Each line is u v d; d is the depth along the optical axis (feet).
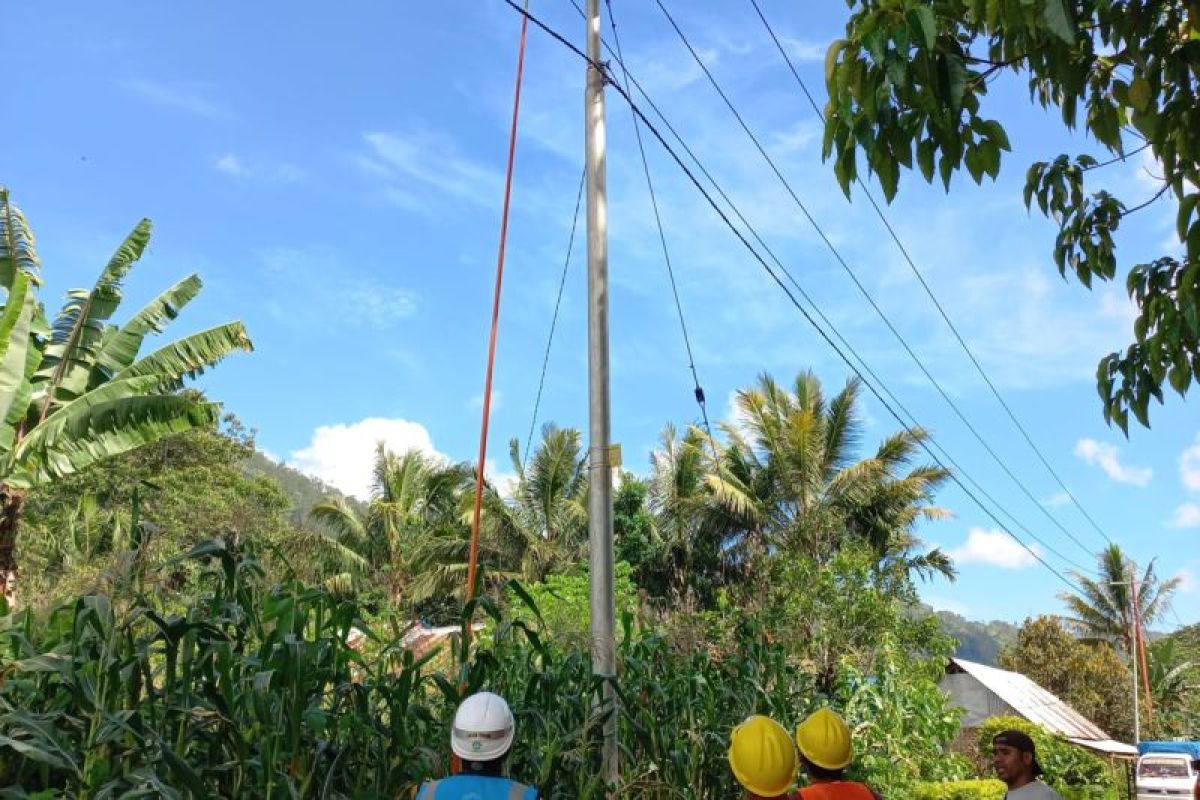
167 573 20.24
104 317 51.90
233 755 17.15
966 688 96.17
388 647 19.83
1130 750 99.04
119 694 16.76
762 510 90.07
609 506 25.95
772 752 12.96
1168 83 14.75
